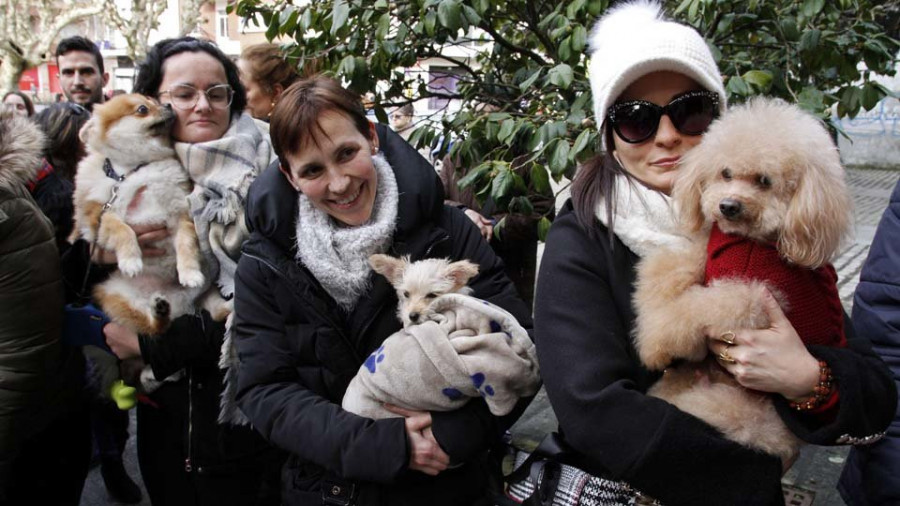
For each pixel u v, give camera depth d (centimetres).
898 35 309
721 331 126
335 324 172
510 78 348
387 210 178
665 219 144
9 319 202
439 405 156
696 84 150
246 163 238
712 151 132
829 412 127
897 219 174
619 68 147
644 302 137
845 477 188
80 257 250
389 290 177
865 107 250
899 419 162
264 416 170
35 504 248
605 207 149
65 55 454
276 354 174
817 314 130
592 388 133
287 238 177
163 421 237
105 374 247
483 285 188
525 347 164
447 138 312
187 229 243
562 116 263
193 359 220
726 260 131
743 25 268
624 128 152
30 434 221
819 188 120
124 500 335
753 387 127
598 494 143
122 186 243
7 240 199
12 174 200
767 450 126
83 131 257
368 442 154
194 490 233
